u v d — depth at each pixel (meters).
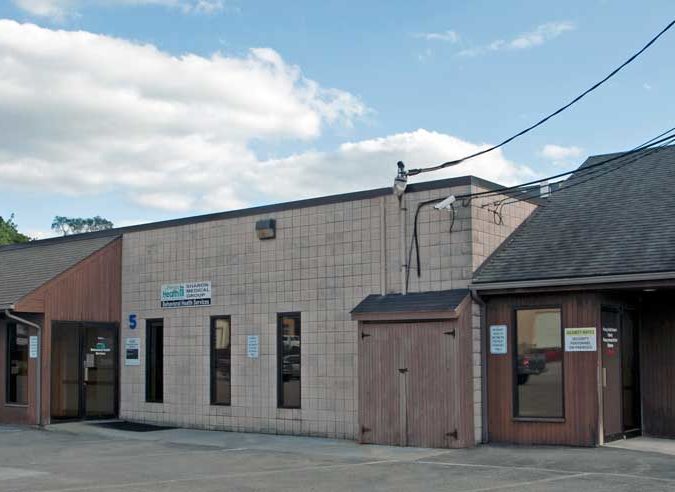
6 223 52.91
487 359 15.82
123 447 16.61
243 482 12.05
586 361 14.77
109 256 21.88
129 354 21.58
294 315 18.22
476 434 15.47
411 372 15.55
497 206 16.62
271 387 18.44
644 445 14.73
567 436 14.85
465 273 15.74
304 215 18.23
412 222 16.55
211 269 19.91
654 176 17.88
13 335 21.59
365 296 17.06
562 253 15.52
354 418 16.97
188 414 20.00
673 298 15.92
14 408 21.06
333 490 11.20
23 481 12.39
